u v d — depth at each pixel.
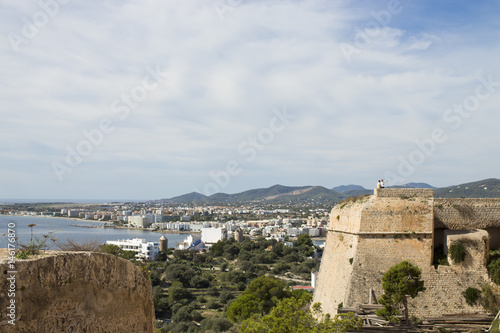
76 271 8.66
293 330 25.09
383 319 25.66
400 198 29.80
